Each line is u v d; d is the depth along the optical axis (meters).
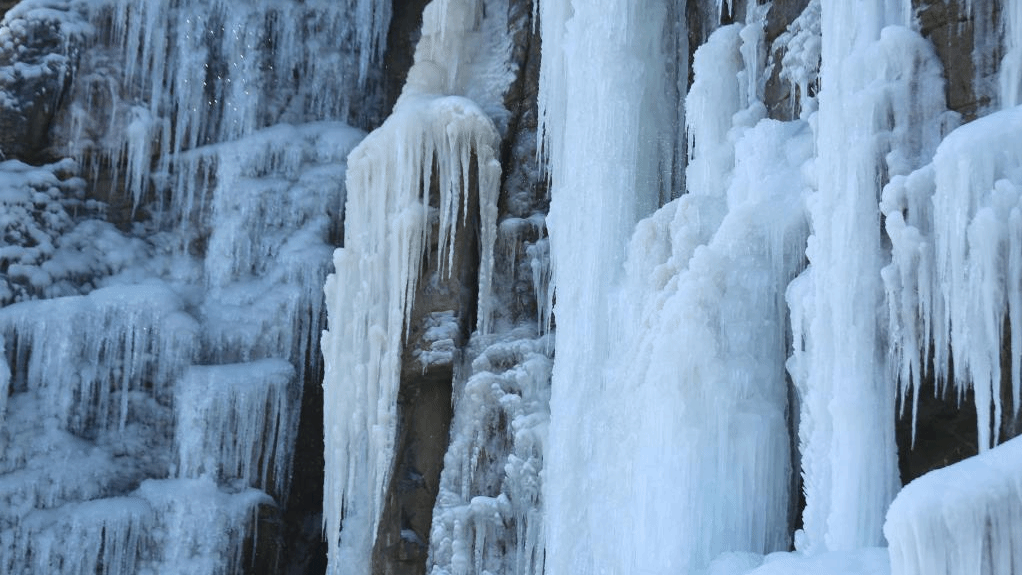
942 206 9.50
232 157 21.45
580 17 15.48
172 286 21.06
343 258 17.89
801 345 11.14
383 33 23.28
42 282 20.39
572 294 14.70
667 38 15.45
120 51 21.80
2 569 18.50
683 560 11.37
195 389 19.56
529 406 16.03
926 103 10.39
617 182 14.69
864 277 10.30
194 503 18.97
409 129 17.44
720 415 11.45
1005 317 9.25
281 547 19.56
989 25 10.24
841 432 10.12
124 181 21.62
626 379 13.21
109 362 20.02
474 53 18.89
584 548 13.63
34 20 21.45
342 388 17.62
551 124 16.52
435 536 16.06
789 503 11.45
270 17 22.66
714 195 13.18
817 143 11.36
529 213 17.50
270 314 20.45
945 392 9.92
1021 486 7.98
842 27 11.02
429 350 17.03
